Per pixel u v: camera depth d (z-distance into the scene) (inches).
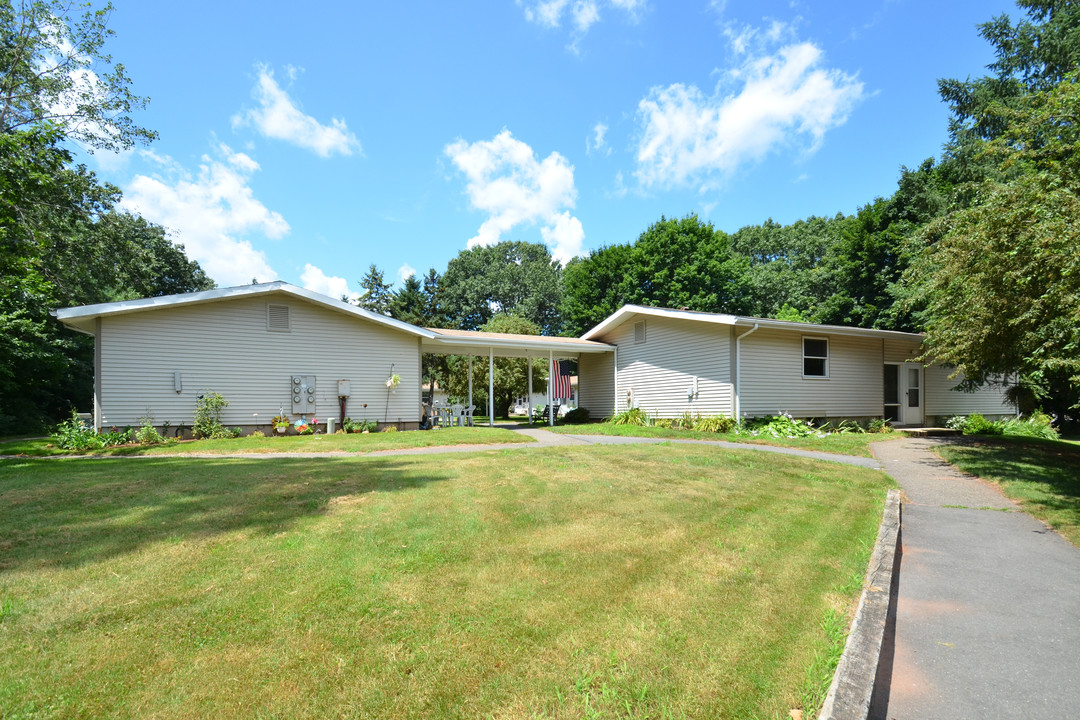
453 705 86.0
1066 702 100.1
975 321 348.8
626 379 813.9
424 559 150.6
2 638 104.3
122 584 130.6
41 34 711.7
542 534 177.3
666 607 123.5
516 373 1120.2
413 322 1557.6
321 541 164.7
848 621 119.8
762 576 144.8
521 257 2151.8
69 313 485.7
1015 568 177.9
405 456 377.7
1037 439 538.6
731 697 89.0
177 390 537.0
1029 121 318.0
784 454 390.0
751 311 1465.3
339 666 96.5
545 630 111.3
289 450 433.1
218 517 191.0
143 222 981.2
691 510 214.7
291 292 583.8
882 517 221.6
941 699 101.2
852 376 676.7
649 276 1382.9
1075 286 251.1
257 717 82.0
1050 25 787.4
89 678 91.6
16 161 586.9
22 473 285.9
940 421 737.6
